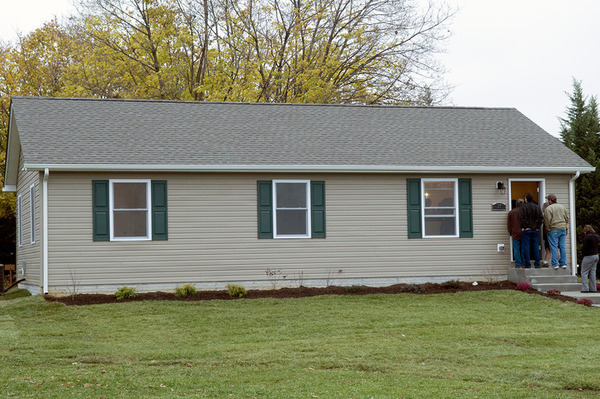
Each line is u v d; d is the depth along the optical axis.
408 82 36.09
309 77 34.84
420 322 14.78
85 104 20.84
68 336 13.47
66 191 17.53
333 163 18.94
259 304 16.64
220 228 18.55
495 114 23.97
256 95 35.03
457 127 22.45
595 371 10.66
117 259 17.80
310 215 19.11
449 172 19.88
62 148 17.81
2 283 20.67
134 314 15.50
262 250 18.78
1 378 9.91
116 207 17.98
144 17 35.84
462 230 19.94
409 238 19.64
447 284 18.80
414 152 20.17
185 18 35.91
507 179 20.30
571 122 32.38
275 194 18.97
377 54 36.06
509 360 11.50
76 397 8.91
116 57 35.53
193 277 18.30
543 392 9.52
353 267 19.30
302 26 35.91
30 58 34.44
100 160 17.55
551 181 20.52
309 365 11.11
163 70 34.25
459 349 12.32
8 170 23.39
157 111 21.08
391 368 10.96
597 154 31.52
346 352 12.01
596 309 16.33
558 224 19.00
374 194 19.55
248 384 9.76
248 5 35.88
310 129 21.14
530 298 17.42
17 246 23.92
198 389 9.45
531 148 21.20
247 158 18.70
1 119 31.47
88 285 17.56
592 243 18.23
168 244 18.19
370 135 21.14
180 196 18.34
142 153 18.20
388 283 19.45
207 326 14.47
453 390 9.49
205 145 19.17
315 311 15.94
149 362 11.23
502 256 20.14
